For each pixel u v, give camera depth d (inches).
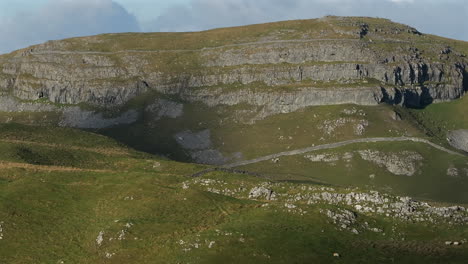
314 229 4210.1
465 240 4077.3
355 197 4968.0
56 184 5546.3
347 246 3996.1
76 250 4360.2
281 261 3769.7
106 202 5128.0
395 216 4554.6
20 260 4274.1
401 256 3860.7
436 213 4596.5
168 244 4160.9
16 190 5280.5
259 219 4436.5
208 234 4146.2
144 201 5019.7
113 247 4264.3
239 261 3789.4
